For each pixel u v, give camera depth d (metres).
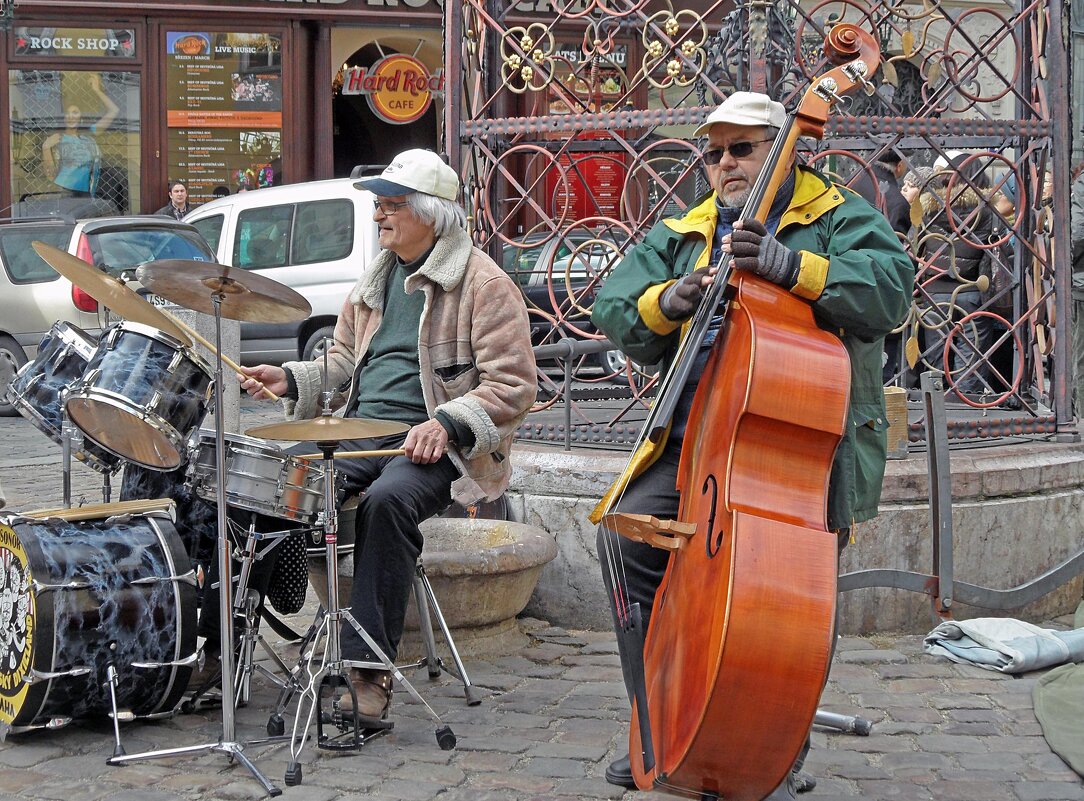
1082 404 7.89
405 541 4.12
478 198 5.96
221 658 3.92
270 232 12.67
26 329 12.22
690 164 5.58
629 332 3.58
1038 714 4.21
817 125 3.46
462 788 3.68
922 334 8.05
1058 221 5.63
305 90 17.05
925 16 5.66
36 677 3.88
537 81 6.88
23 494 7.85
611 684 4.63
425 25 17.17
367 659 4.02
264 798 3.59
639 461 3.48
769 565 2.82
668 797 3.61
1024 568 5.37
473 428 4.23
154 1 16.53
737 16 7.09
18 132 16.64
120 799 3.58
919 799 3.59
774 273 3.23
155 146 16.88
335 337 4.77
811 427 3.00
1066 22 5.57
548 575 5.42
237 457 3.89
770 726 2.76
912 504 5.17
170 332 4.02
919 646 5.05
